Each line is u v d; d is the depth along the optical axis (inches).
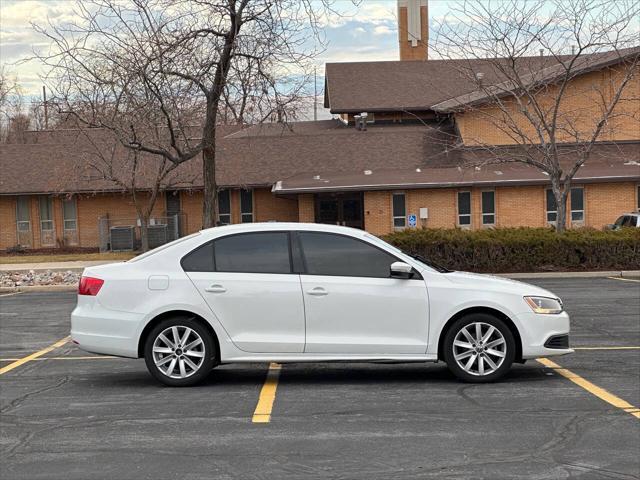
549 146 1168.2
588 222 1370.6
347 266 352.8
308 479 232.4
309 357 347.9
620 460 246.4
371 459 250.1
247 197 1560.0
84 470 243.8
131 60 940.6
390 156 1552.7
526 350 351.9
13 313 687.1
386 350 347.9
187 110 1049.5
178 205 1550.2
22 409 323.0
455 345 352.5
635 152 1466.5
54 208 1572.3
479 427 284.7
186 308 350.3
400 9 2201.0
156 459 253.4
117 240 1496.1
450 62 1557.6
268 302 348.5
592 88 1381.6
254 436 277.3
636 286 789.2
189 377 355.6
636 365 395.5
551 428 282.2
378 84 1860.2
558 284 842.2
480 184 1343.5
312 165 1544.0
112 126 990.4
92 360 439.2
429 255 978.7
